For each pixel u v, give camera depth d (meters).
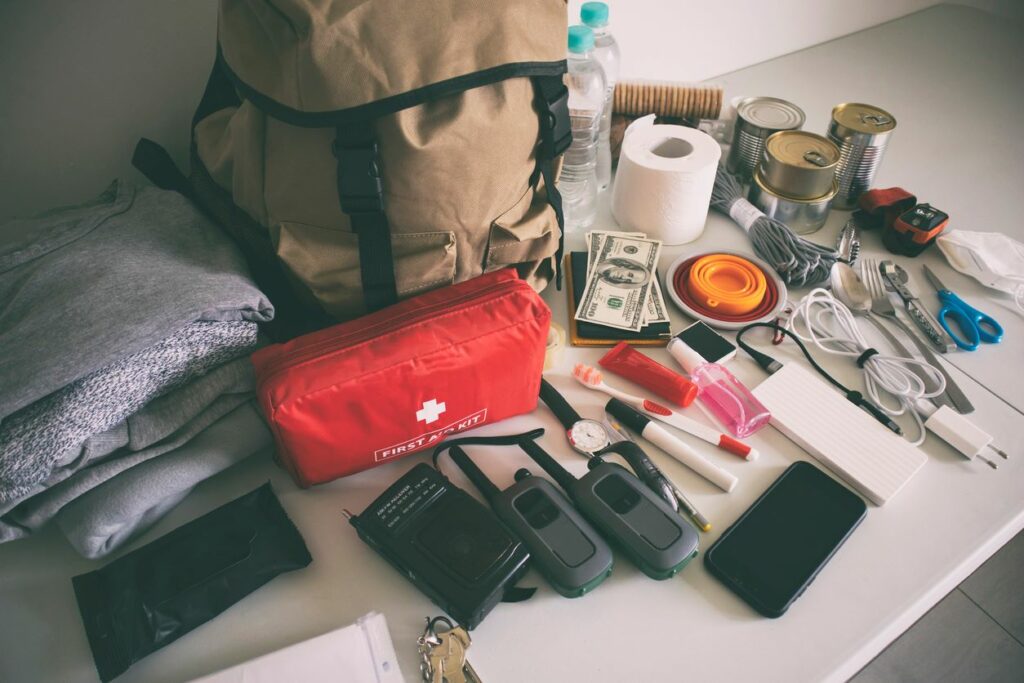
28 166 0.75
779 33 1.20
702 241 0.88
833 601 0.56
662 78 1.15
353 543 0.60
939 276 0.83
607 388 0.71
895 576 0.57
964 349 0.75
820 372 0.73
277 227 0.63
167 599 0.54
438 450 0.66
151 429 0.58
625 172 0.83
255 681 0.51
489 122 0.60
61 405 0.53
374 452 0.62
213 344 0.59
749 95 1.13
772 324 0.76
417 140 0.57
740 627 0.54
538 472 0.65
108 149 0.78
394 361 0.58
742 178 0.98
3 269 0.62
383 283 0.65
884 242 0.86
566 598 0.56
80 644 0.54
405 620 0.55
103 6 0.69
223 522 0.59
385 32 0.55
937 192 0.94
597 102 0.88
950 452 0.66
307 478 0.61
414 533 0.56
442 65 0.56
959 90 1.14
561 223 0.74
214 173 0.68
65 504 0.56
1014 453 0.66
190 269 0.62
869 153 0.87
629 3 1.02
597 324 0.75
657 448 0.67
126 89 0.75
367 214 0.60
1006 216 0.90
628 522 0.57
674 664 0.52
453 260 0.65
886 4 1.28
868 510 0.62
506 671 0.52
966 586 1.28
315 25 0.53
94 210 0.68
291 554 0.57
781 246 0.81
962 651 1.20
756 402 0.68
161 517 0.61
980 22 1.32
